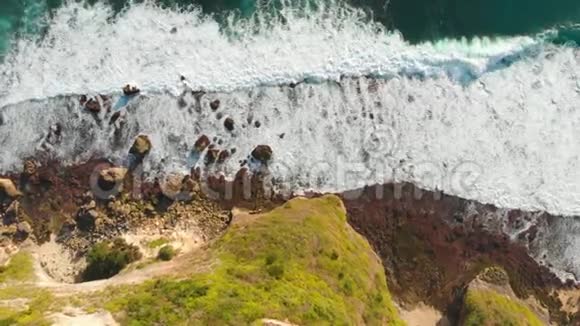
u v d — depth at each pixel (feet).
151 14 110.11
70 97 106.93
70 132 106.32
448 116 113.60
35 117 106.11
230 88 109.50
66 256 103.19
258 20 111.75
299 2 112.57
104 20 109.29
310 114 110.52
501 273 109.70
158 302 81.00
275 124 109.70
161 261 98.84
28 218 104.06
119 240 103.14
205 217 106.63
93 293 86.74
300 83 110.93
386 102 112.37
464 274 110.42
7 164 104.83
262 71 110.52
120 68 108.27
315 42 112.27
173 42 109.81
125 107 107.45
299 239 94.02
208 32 110.73
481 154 113.50
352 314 89.10
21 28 108.06
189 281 84.28
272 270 87.92
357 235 106.73
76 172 105.50
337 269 93.97
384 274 104.78
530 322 105.19
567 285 112.78
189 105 108.47
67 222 104.17
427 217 111.45
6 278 95.81
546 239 113.60
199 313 78.64
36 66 107.34
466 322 102.78
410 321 106.73
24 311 81.76
